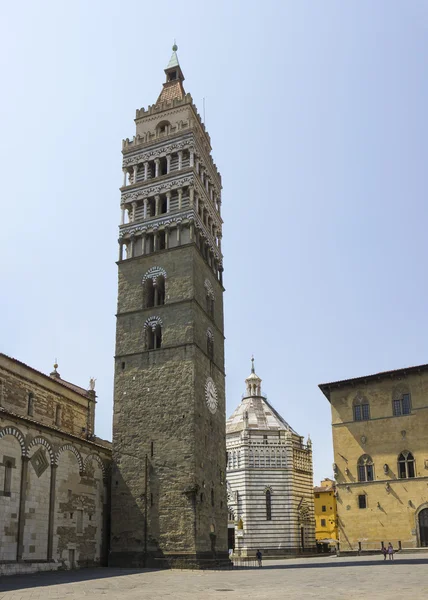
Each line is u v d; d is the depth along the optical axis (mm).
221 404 73000
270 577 46406
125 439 65250
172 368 66125
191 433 62562
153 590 35531
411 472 77625
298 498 111625
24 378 64500
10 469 50000
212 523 63938
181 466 61719
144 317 69875
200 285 71625
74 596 31562
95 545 61219
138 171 78438
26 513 51219
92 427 79375
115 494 63531
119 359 69062
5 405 60406
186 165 75875
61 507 56344
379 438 80625
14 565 48625
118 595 32375
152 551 59875
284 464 111562
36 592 33656
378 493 78500
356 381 83625
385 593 31953
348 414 83750
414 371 80250
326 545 123250
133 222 75375
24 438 52156
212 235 80938
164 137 77875
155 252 72312
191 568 57531
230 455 113125
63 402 73062
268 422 117688
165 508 60812
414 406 79375
